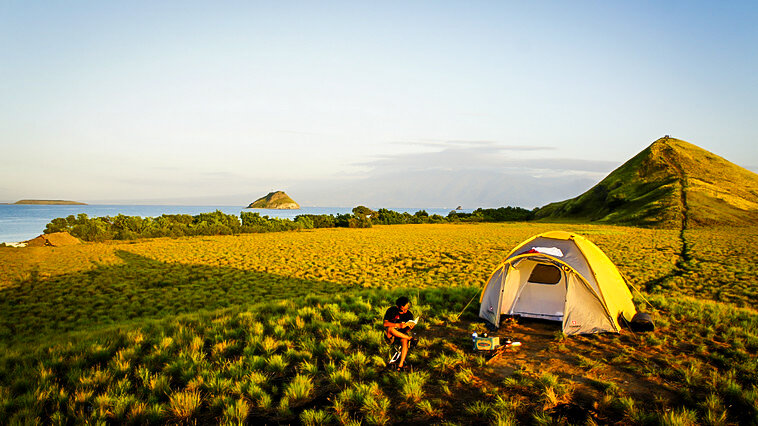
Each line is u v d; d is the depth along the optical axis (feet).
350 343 31.22
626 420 19.02
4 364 28.89
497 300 35.22
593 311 32.19
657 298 45.44
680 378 23.27
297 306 45.47
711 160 357.20
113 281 91.45
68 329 56.80
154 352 29.89
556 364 26.03
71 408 20.95
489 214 407.85
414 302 43.24
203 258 127.95
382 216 349.00
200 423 20.12
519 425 18.85
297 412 20.95
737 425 18.37
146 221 250.98
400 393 22.04
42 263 118.73
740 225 217.97
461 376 23.72
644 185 328.29
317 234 228.84
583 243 35.50
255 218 280.31
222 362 28.04
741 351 26.63
